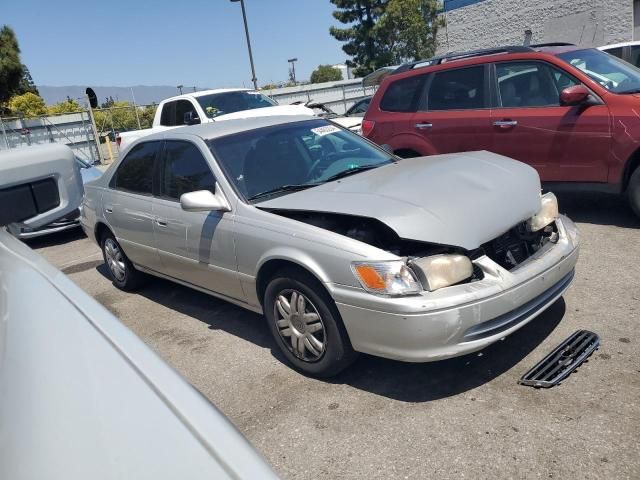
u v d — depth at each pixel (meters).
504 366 3.36
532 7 23.03
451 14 26.53
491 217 3.24
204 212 4.06
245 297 3.94
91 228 5.75
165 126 11.88
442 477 2.54
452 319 2.89
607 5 20.41
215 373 3.81
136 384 1.32
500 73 6.17
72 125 24.91
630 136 5.26
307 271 3.32
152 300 5.43
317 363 3.45
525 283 3.13
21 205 2.30
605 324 3.71
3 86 28.47
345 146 4.61
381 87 7.21
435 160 4.19
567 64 5.74
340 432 2.97
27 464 1.04
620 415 2.78
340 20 36.09
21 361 1.35
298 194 3.77
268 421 3.16
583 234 5.60
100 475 1.03
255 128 4.49
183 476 1.04
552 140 5.74
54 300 1.70
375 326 3.02
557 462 2.53
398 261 2.98
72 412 1.19
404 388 3.29
